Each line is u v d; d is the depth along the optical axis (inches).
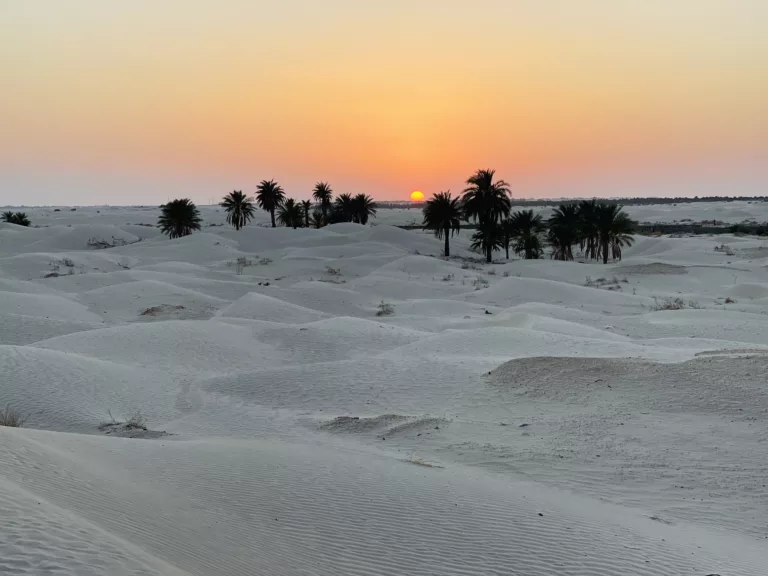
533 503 380.2
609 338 1083.9
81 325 1205.1
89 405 675.4
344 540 315.3
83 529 242.8
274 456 461.4
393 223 5664.4
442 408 665.0
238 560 275.7
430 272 2295.8
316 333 1093.1
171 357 935.0
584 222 2950.3
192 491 378.3
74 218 5310.0
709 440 511.8
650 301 1744.6
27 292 1605.6
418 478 422.3
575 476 456.8
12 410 642.2
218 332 1069.1
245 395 746.2
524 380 722.8
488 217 2977.4
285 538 314.3
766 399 585.9
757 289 1857.8
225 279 2123.5
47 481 331.9
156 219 5536.4
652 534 339.6
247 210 4065.0
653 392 639.8
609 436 537.6
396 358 883.4
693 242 3154.5
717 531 360.8
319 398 721.0
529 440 543.5
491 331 1034.1
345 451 520.7
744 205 7411.4
